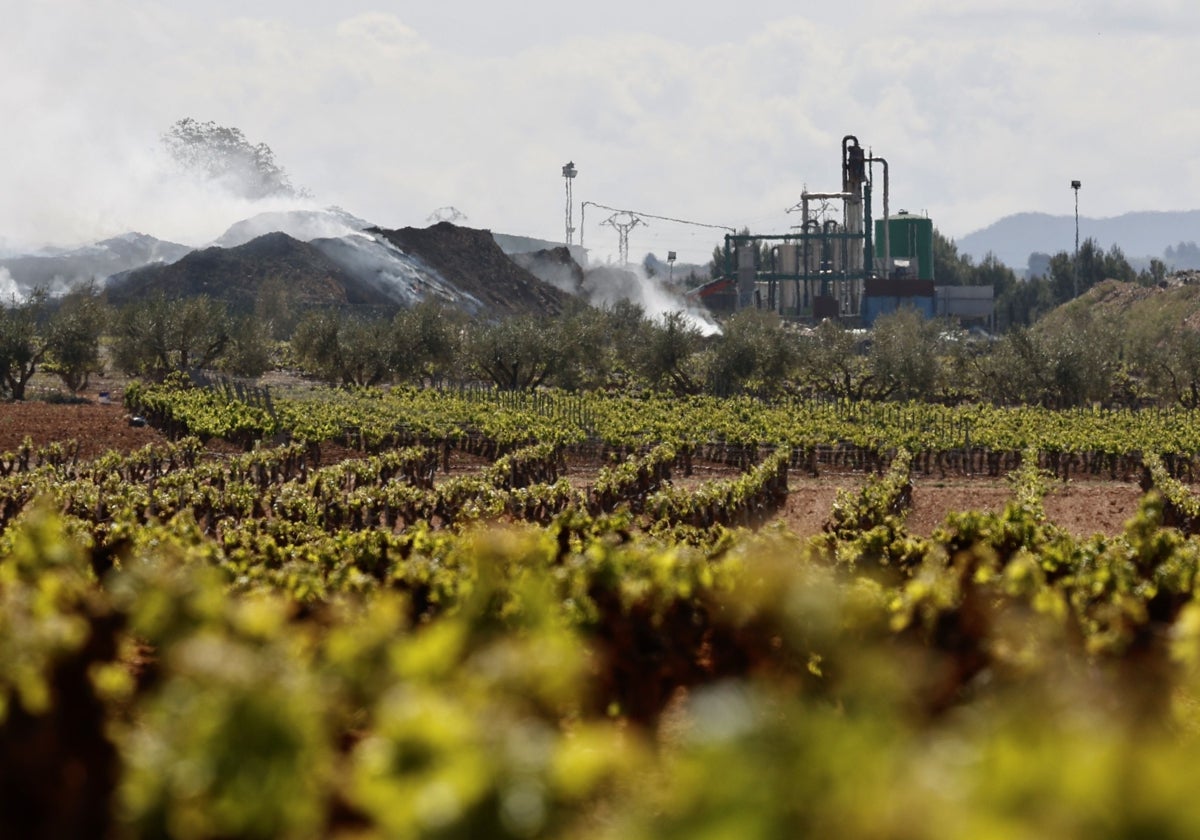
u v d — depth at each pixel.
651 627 43.19
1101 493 173.50
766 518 145.12
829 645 36.44
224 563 60.19
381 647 25.58
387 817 15.52
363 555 67.19
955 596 45.41
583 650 40.94
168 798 19.05
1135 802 11.57
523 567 49.00
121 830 28.80
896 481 148.38
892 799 12.81
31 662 29.03
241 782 18.45
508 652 20.16
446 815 14.60
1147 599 54.59
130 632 38.66
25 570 42.62
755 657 40.81
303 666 27.98
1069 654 45.69
